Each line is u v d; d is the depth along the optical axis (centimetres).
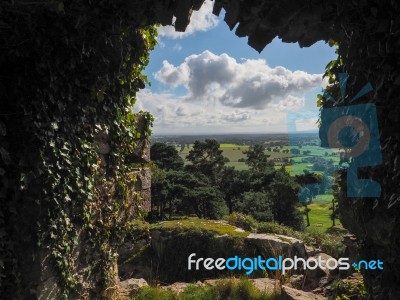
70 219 337
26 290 291
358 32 249
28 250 291
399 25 210
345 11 246
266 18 298
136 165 528
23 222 287
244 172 2219
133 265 862
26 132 286
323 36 309
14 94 284
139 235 905
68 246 331
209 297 531
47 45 282
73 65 302
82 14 275
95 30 297
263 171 1802
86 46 304
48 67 289
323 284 547
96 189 388
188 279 815
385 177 238
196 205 2238
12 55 278
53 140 305
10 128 285
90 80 326
